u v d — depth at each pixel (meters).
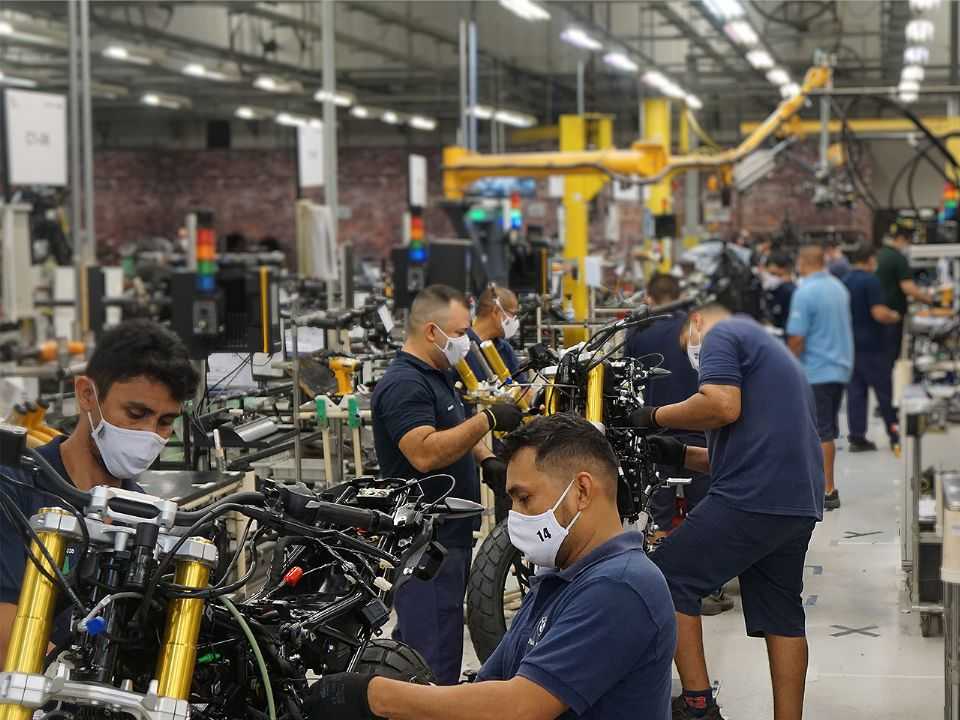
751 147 15.71
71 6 8.99
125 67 20.00
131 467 2.29
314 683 2.25
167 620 1.99
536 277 10.34
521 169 13.18
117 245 29.00
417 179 11.51
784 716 3.82
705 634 5.23
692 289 12.42
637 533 2.27
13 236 7.49
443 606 3.70
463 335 3.84
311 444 5.84
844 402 13.64
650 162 13.14
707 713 3.83
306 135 9.88
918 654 4.96
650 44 19.94
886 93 9.45
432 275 9.20
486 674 2.36
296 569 2.54
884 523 7.27
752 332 3.84
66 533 1.90
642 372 4.46
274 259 11.51
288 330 6.47
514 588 5.28
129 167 29.22
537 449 2.23
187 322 7.30
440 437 3.63
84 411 2.31
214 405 5.80
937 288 12.56
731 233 28.86
